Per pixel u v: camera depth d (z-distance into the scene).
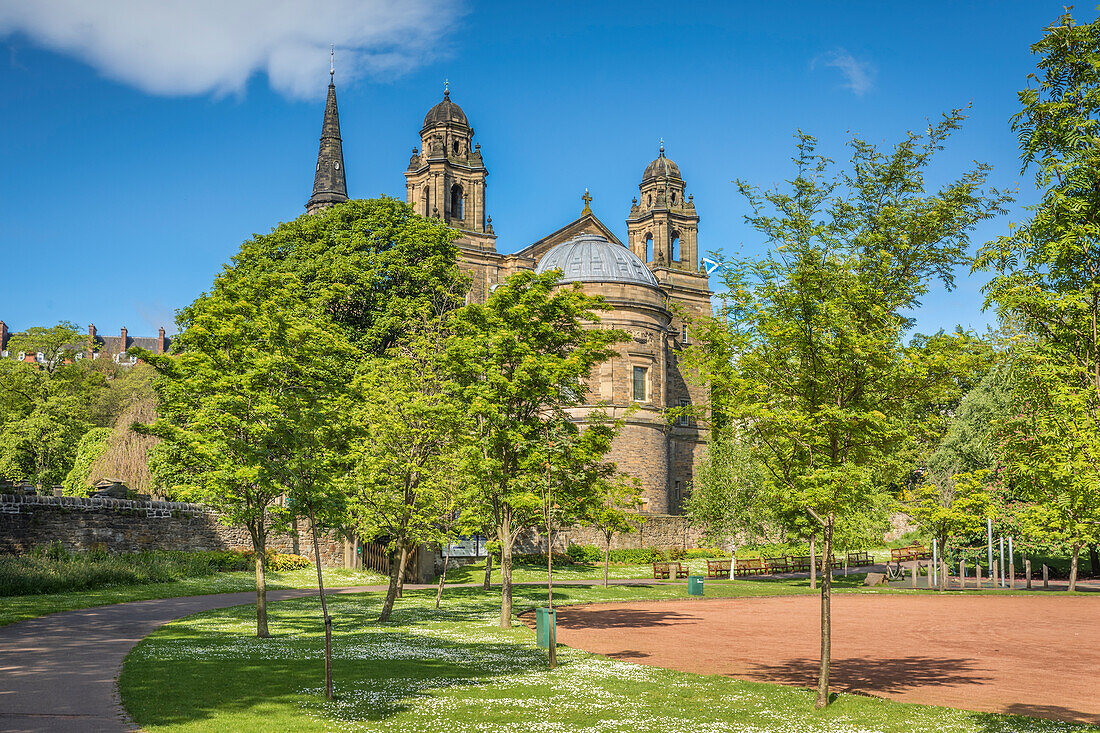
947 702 16.36
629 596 41.19
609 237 87.62
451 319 30.50
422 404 28.53
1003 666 20.81
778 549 68.88
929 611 35.34
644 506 70.00
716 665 20.72
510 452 27.91
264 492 22.48
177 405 24.39
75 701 14.01
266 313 23.62
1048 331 15.02
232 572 42.91
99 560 35.75
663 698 15.82
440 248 51.62
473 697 15.45
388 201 52.88
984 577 56.59
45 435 68.75
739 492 61.78
